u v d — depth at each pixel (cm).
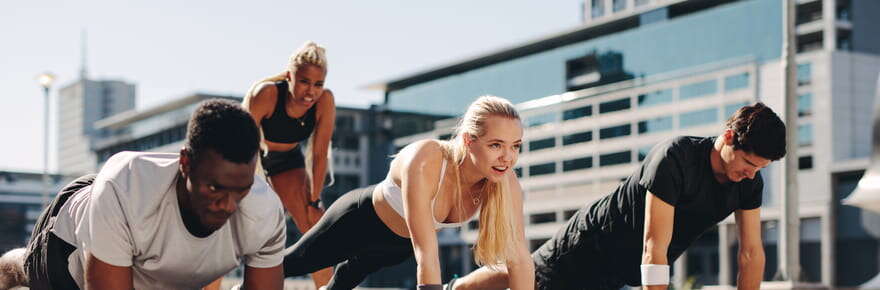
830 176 7100
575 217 444
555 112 8612
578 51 8769
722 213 398
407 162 357
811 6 7688
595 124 8312
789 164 1306
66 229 300
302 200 480
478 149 336
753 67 7362
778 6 7450
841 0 7625
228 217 268
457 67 9812
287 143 468
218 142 245
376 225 395
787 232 1286
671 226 388
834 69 7212
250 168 252
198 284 309
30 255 314
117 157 293
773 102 7269
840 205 7012
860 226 6844
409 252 412
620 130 8119
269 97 447
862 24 7638
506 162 337
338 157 9594
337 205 409
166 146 10012
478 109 336
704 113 7625
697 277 7300
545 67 9019
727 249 6988
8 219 8862
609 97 8262
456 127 364
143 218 281
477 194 372
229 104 251
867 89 7331
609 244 426
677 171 382
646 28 8294
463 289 456
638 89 8050
